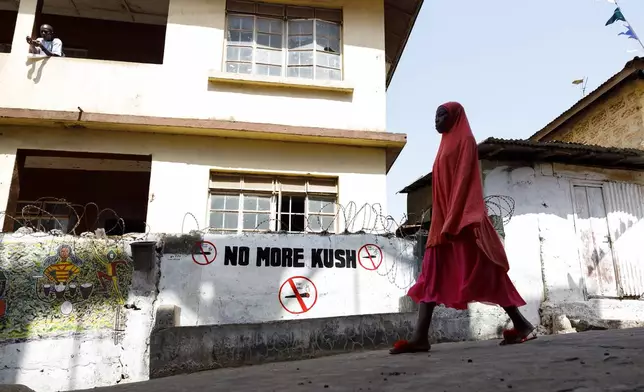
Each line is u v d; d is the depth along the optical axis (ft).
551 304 29.94
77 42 40.16
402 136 32.71
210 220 30.78
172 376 18.40
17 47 31.60
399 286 25.93
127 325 22.71
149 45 41.32
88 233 23.57
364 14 35.24
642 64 37.70
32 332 21.88
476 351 12.69
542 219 31.53
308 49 34.47
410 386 8.38
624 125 40.86
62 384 21.59
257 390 9.61
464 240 13.39
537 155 31.48
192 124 30.68
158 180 30.58
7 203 29.37
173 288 23.76
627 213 33.37
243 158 31.68
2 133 30.45
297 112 32.99
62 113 29.86
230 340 20.68
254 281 24.67
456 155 13.99
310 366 14.20
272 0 34.40
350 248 25.95
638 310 30.68
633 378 7.34
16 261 22.47
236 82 32.63
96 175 41.24
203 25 33.37
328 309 25.02
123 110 31.40
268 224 31.22
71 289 22.62
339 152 32.71
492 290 13.34
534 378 7.99
